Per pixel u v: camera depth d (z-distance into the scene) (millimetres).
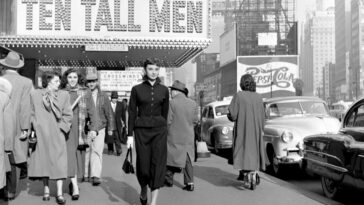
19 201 7000
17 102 6688
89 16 19172
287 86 102438
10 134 5664
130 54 22984
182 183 8930
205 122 18250
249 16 127188
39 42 18781
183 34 19719
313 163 8109
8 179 7023
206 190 8156
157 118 6090
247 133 7957
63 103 6730
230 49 118438
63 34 19031
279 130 11000
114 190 8016
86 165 9086
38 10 18766
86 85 8555
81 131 7617
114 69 26797
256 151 8000
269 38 120625
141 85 6148
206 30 19812
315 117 11664
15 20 18688
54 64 26250
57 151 6668
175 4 19641
